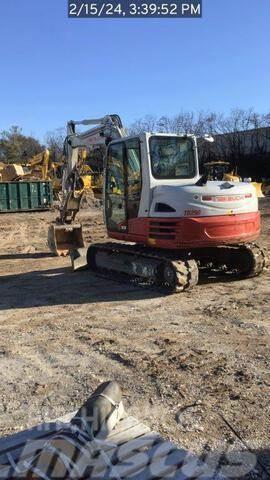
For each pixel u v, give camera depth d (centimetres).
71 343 628
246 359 545
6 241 1797
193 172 954
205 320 702
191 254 969
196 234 838
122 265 1002
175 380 496
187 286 857
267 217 2181
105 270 1089
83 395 473
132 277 1006
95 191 3172
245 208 876
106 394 380
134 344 612
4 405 461
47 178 3228
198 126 5591
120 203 980
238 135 5547
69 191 1318
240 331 645
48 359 575
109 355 578
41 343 634
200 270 1040
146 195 902
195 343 605
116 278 1022
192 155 956
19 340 650
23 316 771
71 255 1158
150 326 686
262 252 955
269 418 415
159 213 877
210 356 558
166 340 620
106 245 1073
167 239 864
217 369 519
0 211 2886
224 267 1024
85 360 566
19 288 988
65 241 1411
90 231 1938
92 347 608
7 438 361
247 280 959
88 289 947
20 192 2925
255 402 444
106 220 1031
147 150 893
